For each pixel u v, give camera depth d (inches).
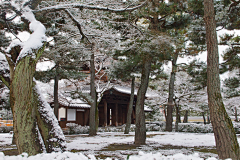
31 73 203.0
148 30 352.2
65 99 891.4
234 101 848.9
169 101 789.9
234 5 406.3
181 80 990.4
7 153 311.3
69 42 397.4
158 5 329.1
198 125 817.5
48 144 215.3
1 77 223.9
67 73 555.5
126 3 312.8
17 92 197.2
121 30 393.4
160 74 751.1
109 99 1078.4
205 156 268.8
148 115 1513.3
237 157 191.8
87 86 1177.4
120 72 478.6
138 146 376.5
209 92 216.1
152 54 366.0
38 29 220.4
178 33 407.2
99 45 399.2
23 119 200.4
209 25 228.4
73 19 290.7
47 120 221.9
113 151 316.5
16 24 402.3
